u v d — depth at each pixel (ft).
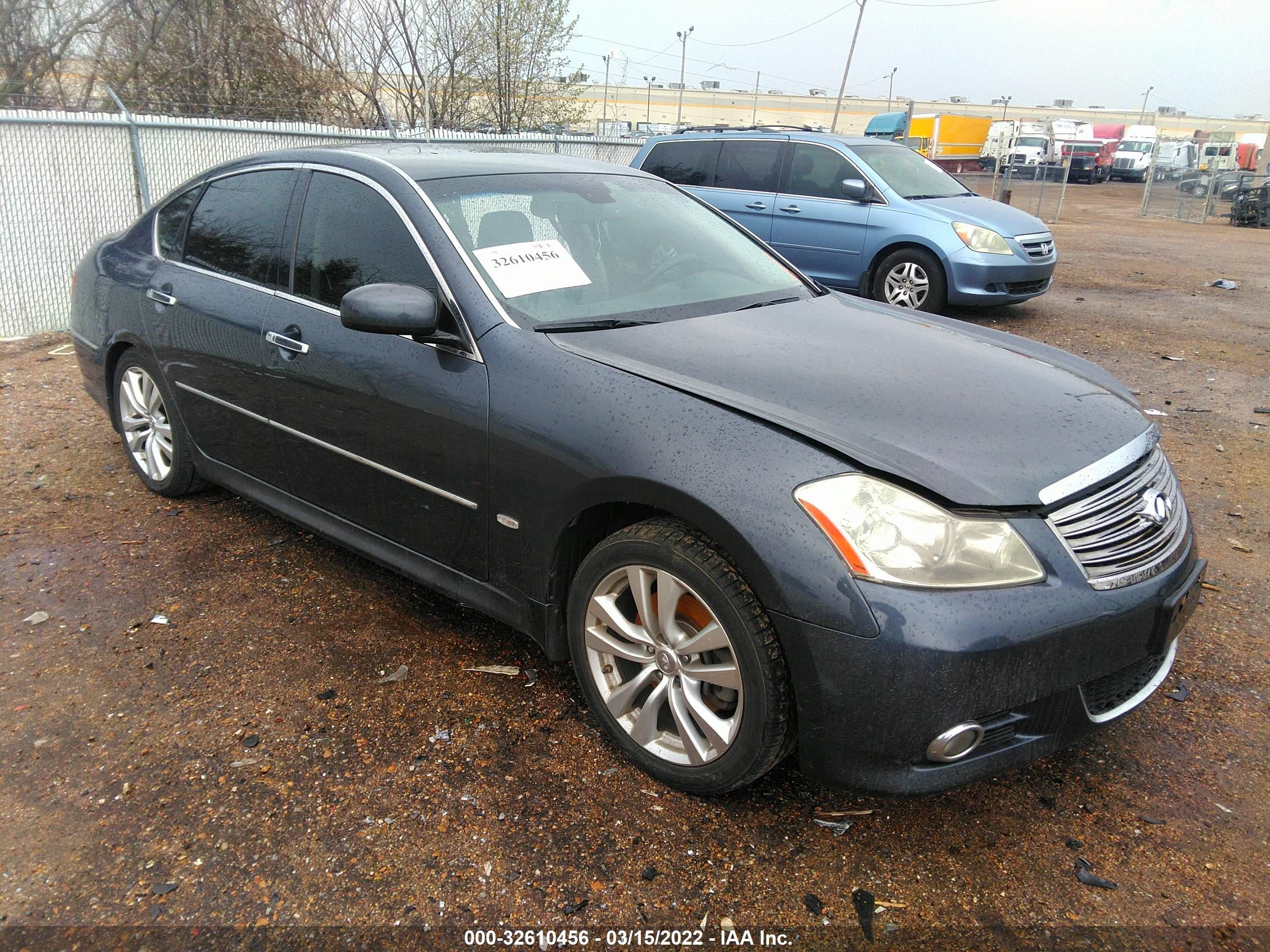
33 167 24.75
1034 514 7.22
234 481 12.70
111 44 42.68
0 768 8.41
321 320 10.58
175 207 13.70
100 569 12.19
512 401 8.70
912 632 6.68
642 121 256.73
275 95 44.88
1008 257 28.25
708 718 7.80
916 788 7.07
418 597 11.70
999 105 312.71
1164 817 8.19
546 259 10.12
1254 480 16.55
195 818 7.86
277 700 9.52
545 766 8.62
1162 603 7.63
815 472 7.14
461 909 7.03
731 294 11.01
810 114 274.36
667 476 7.52
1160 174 99.76
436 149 12.02
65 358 22.82
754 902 7.18
